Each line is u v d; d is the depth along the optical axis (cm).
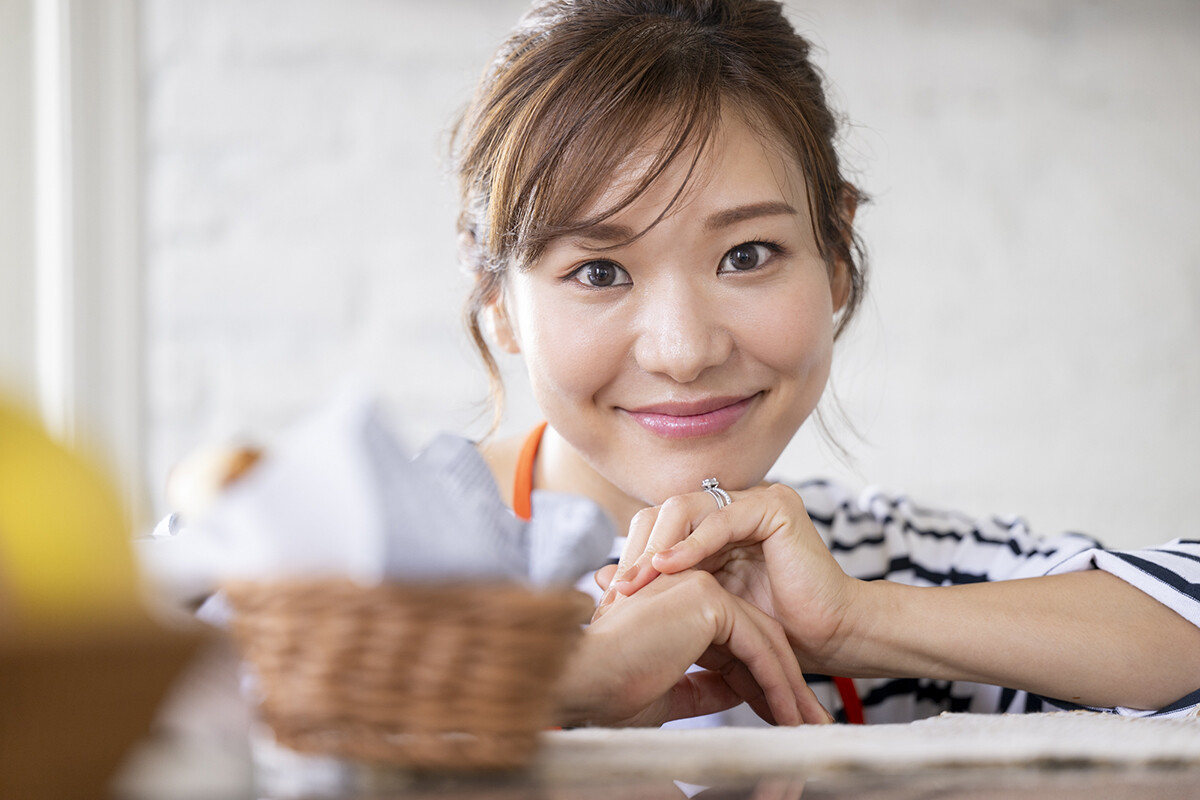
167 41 172
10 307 164
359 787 33
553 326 85
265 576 32
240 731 34
